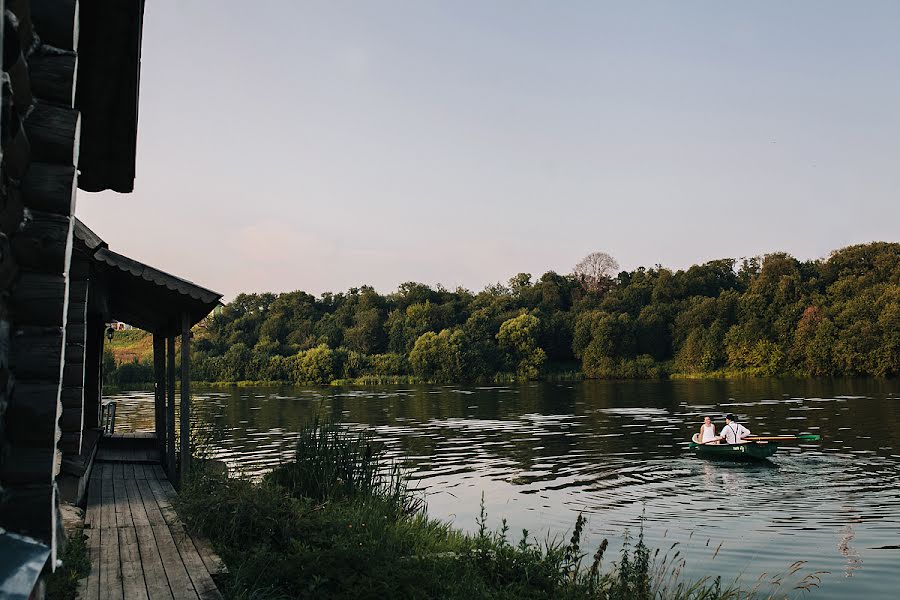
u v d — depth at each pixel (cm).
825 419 3034
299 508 893
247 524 819
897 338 6406
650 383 6606
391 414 3712
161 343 1648
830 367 6819
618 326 8144
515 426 3045
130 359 8725
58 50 320
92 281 1061
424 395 5459
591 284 10712
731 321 7950
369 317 9769
